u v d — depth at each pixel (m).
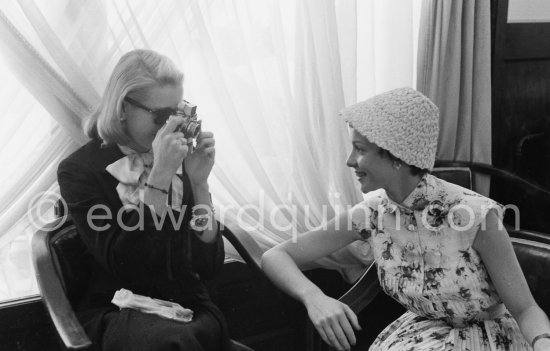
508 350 1.72
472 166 3.12
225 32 2.36
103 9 2.09
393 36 2.85
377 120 1.63
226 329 1.87
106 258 1.76
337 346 1.70
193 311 1.85
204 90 2.34
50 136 2.11
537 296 1.90
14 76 2.00
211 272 1.96
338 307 1.73
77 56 2.07
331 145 2.65
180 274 1.87
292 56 2.59
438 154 3.09
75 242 1.90
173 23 2.22
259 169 2.44
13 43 1.95
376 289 1.93
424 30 2.94
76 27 2.06
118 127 1.78
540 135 3.58
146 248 1.76
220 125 2.38
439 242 1.75
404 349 1.75
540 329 1.59
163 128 1.73
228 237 2.10
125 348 1.68
